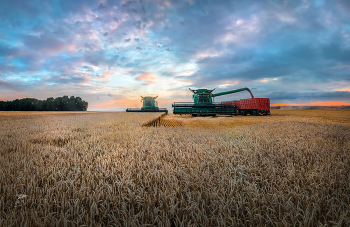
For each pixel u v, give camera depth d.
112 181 2.86
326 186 2.62
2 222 1.82
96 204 2.12
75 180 2.84
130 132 8.41
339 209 2.03
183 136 7.28
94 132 8.40
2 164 3.56
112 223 1.98
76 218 1.96
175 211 2.09
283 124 12.09
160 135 7.50
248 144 5.62
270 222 1.94
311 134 7.59
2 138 6.54
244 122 17.67
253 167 3.42
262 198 2.19
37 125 11.69
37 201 2.30
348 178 2.78
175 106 28.77
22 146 5.30
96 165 3.56
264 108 29.47
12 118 19.36
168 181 2.72
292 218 1.89
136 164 3.64
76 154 4.54
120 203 2.23
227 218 1.93
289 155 4.50
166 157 4.25
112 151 4.72
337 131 8.50
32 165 3.57
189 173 3.16
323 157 4.13
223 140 6.41
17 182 2.71
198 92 29.62
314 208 2.00
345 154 4.28
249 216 1.94
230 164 3.52
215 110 28.55
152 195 2.38
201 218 2.03
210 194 2.32
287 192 2.56
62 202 2.12
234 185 2.54
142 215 1.96
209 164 3.58
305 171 3.34
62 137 7.05
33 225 1.86
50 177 2.96
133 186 2.58
